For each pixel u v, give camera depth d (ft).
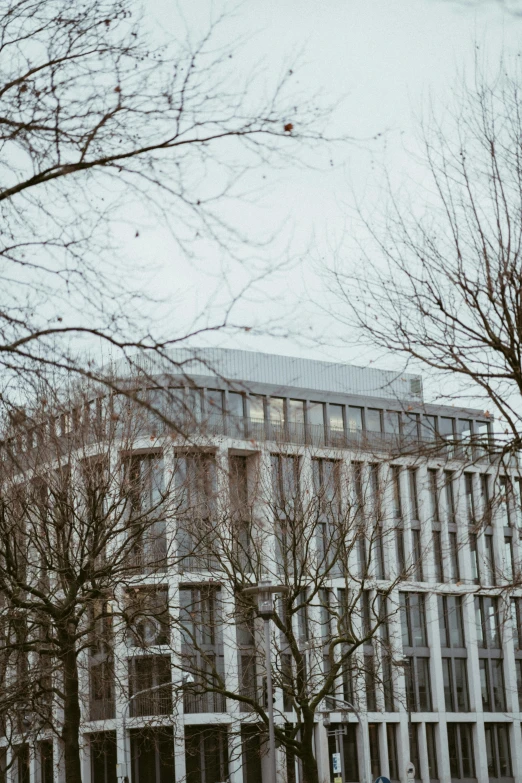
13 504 80.48
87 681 109.19
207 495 39.75
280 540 114.83
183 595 172.35
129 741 184.44
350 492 118.32
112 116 33.63
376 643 130.00
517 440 56.18
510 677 233.35
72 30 34.47
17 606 78.95
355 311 55.93
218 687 99.60
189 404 34.01
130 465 88.58
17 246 34.09
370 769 212.43
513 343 52.75
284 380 212.64
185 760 192.44
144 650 101.50
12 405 36.91
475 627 230.27
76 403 72.33
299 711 97.96
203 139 32.76
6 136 34.24
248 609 105.91
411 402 60.49
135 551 94.84
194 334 32.78
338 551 111.96
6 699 84.12
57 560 88.99
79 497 94.02
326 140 32.78
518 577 85.10
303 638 195.62
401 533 207.72
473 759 229.66
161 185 32.42
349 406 219.61
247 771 196.65
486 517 65.26
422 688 223.71
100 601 93.04
